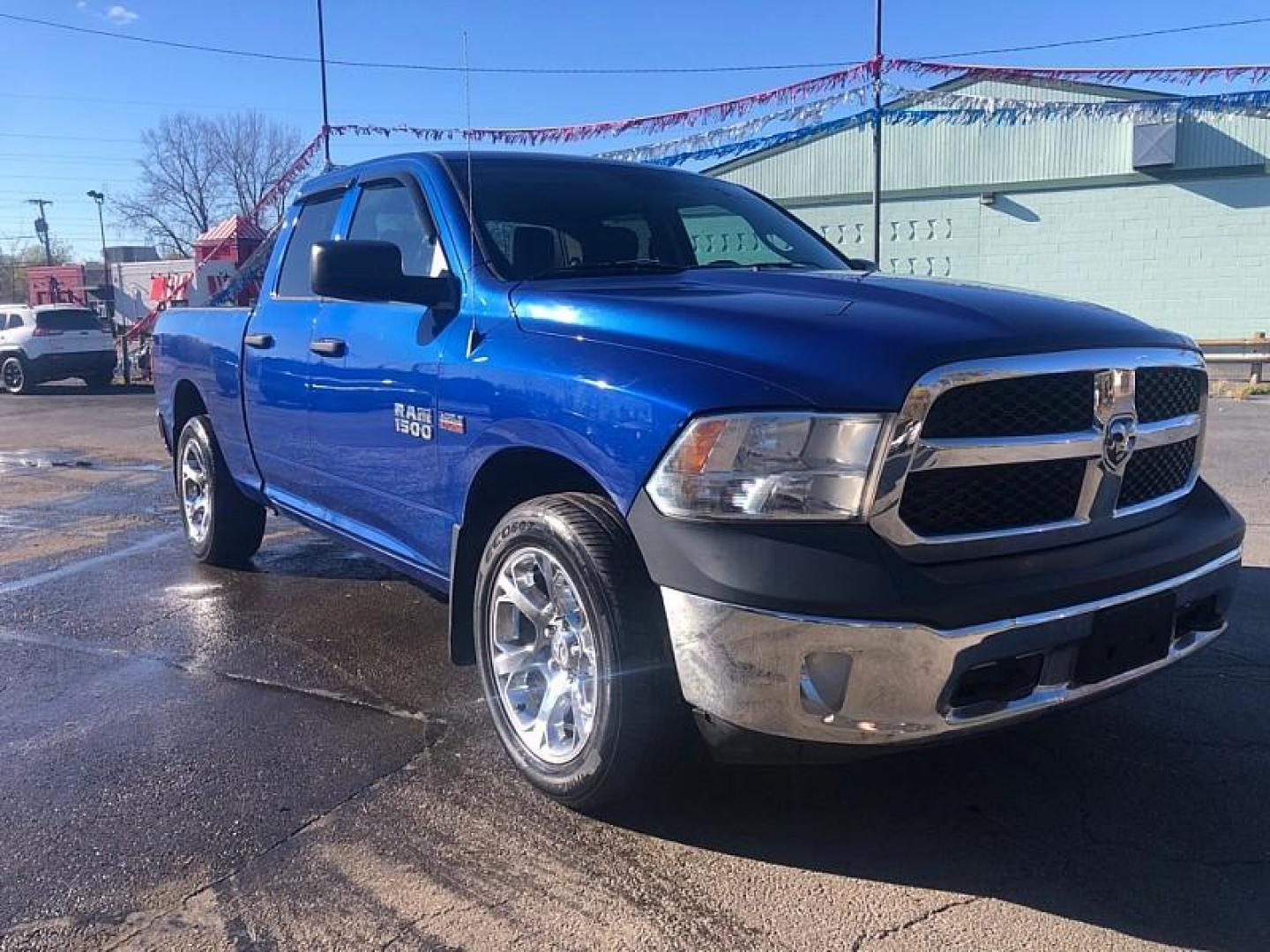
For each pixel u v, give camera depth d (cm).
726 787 317
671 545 260
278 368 464
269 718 377
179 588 556
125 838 293
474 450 331
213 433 570
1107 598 266
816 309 282
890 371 247
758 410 252
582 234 390
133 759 344
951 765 334
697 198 446
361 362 395
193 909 260
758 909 258
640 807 296
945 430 251
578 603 288
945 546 253
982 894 263
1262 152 2094
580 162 440
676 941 245
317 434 437
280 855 284
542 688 319
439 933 250
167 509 796
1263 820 299
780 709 249
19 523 745
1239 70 1109
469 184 373
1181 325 2205
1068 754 341
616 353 287
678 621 260
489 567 325
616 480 276
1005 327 264
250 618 500
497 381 319
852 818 301
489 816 304
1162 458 304
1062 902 260
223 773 333
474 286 353
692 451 258
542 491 338
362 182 443
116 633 479
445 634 473
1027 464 262
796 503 249
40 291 3497
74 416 1620
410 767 337
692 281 345
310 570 592
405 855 284
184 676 421
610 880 271
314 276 345
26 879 273
